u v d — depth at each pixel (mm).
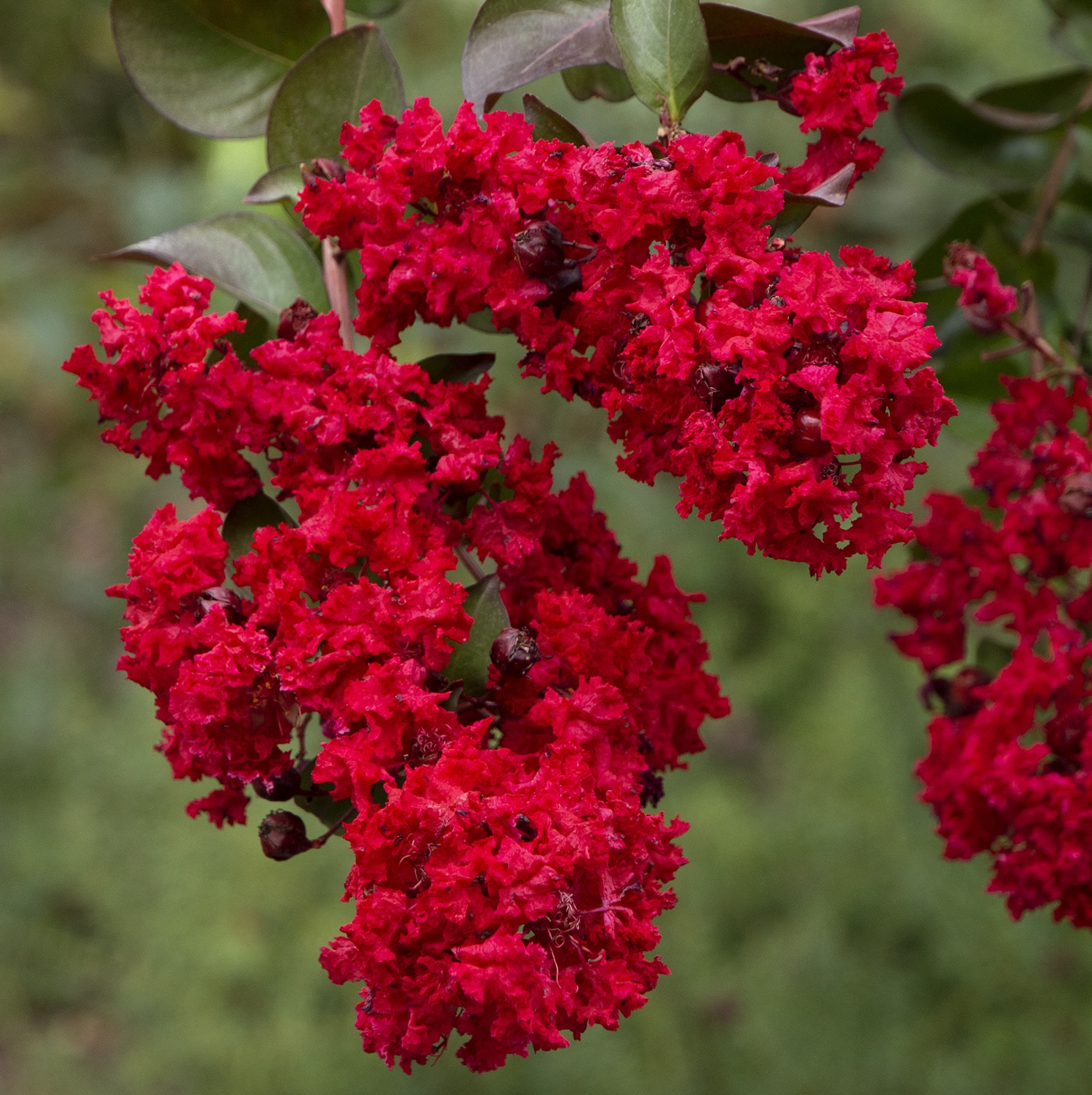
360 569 636
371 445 636
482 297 628
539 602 625
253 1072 1553
